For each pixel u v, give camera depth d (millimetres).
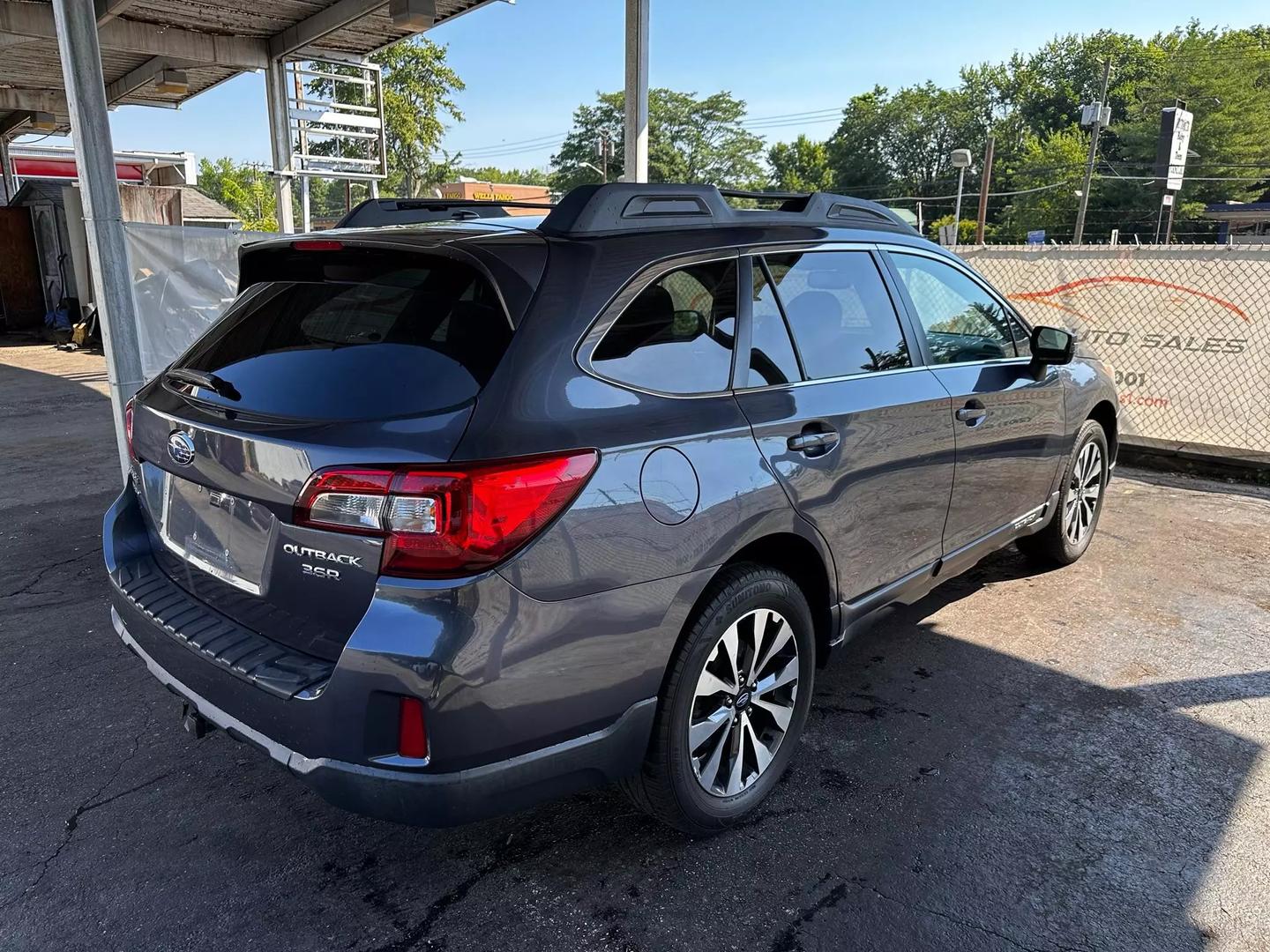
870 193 110438
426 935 2299
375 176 14312
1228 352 6875
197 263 6688
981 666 3807
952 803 2854
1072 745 3195
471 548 1953
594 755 2252
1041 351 3984
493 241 2326
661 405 2379
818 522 2787
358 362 2209
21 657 3848
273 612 2238
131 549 2844
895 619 4293
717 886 2482
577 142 111750
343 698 2000
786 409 2709
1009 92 105875
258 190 94625
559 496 2074
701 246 2639
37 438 8312
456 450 1975
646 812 2596
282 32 12406
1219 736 3250
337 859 2602
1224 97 78188
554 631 2086
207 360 2672
